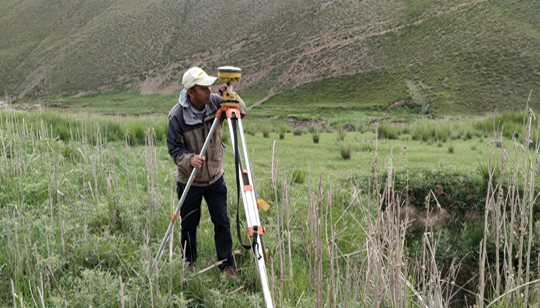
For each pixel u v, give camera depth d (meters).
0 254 3.50
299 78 99.75
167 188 6.05
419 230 6.39
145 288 3.17
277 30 128.12
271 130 20.22
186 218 3.57
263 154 11.31
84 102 112.06
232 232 4.36
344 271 3.94
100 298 2.87
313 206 3.39
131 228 4.28
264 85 103.25
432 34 93.38
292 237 4.36
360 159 10.41
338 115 62.94
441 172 7.25
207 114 3.31
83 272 3.00
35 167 6.12
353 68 94.44
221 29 140.75
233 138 2.78
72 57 144.12
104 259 3.59
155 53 138.25
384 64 91.19
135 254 3.70
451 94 69.56
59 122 12.39
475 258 5.62
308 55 108.56
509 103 63.06
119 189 5.50
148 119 15.45
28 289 3.11
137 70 132.75
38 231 3.96
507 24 85.50
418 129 16.62
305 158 10.58
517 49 77.00
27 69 147.50
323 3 131.25
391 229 2.91
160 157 9.19
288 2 141.75
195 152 3.38
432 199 6.71
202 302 3.21
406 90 76.25
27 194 4.95
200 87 3.16
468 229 6.27
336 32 114.31
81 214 4.46
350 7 123.38
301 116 61.50
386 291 2.99
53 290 3.06
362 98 80.12
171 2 163.00
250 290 3.49
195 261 3.75
